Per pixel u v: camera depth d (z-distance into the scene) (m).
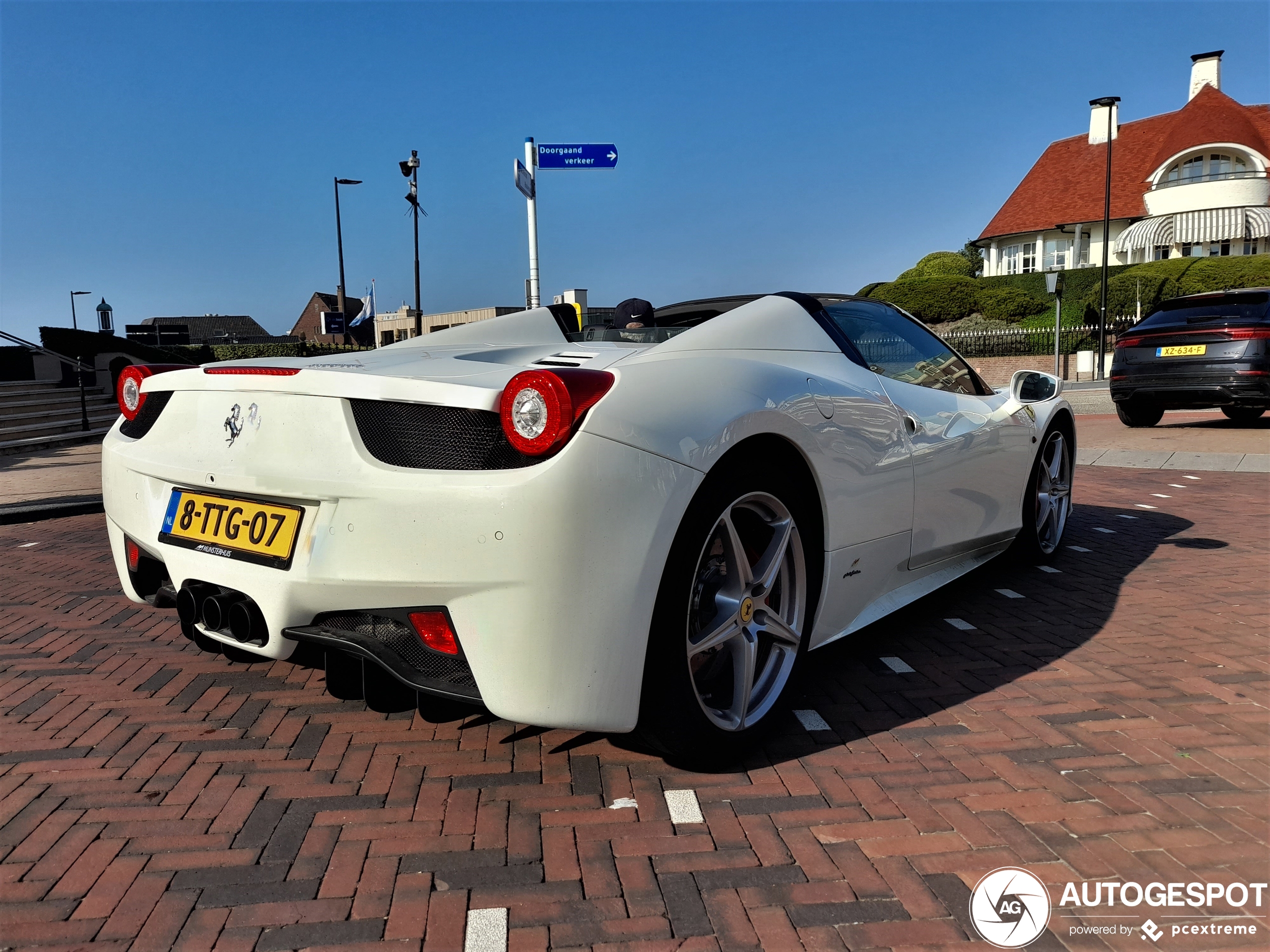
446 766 2.21
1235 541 4.66
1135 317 26.84
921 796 2.04
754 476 2.13
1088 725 2.41
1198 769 2.15
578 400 1.76
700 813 1.97
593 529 1.77
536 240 11.84
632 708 1.89
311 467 1.98
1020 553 4.18
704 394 2.05
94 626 3.45
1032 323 31.86
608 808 2.00
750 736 2.21
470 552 1.77
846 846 1.84
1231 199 35.91
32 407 13.21
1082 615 3.43
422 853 1.82
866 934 1.56
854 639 3.18
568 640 1.78
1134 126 41.50
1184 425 10.48
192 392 2.32
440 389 1.87
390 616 1.92
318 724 2.47
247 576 2.07
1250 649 3.00
